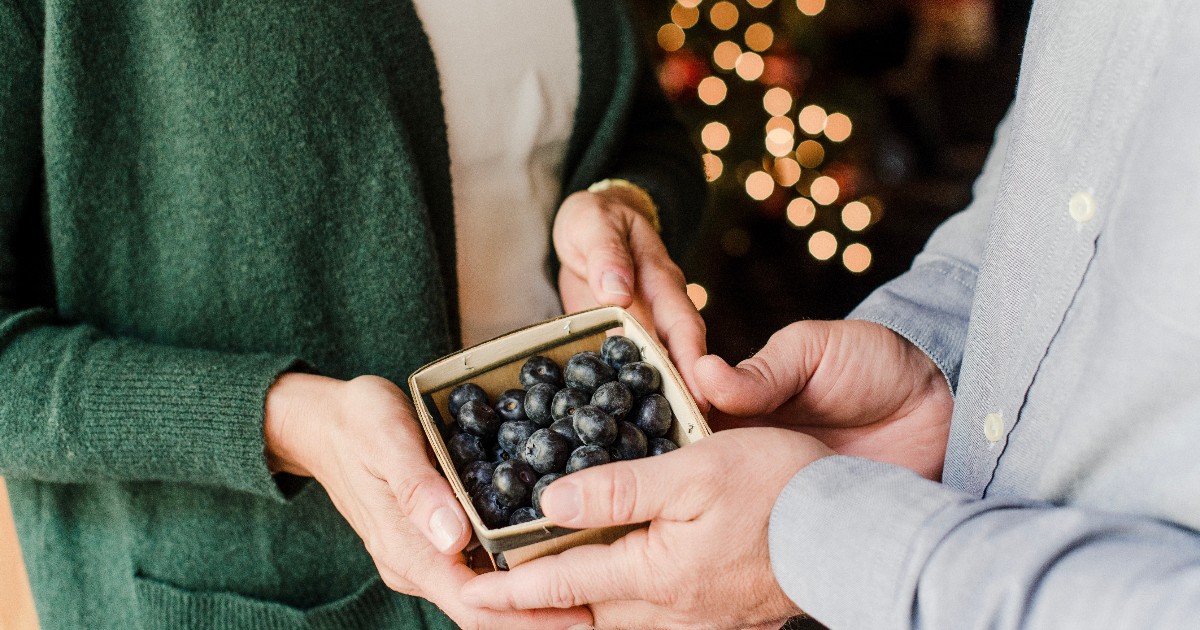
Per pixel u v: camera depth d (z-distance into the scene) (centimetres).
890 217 203
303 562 67
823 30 196
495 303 75
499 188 73
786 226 195
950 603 47
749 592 54
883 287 66
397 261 65
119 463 60
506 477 54
